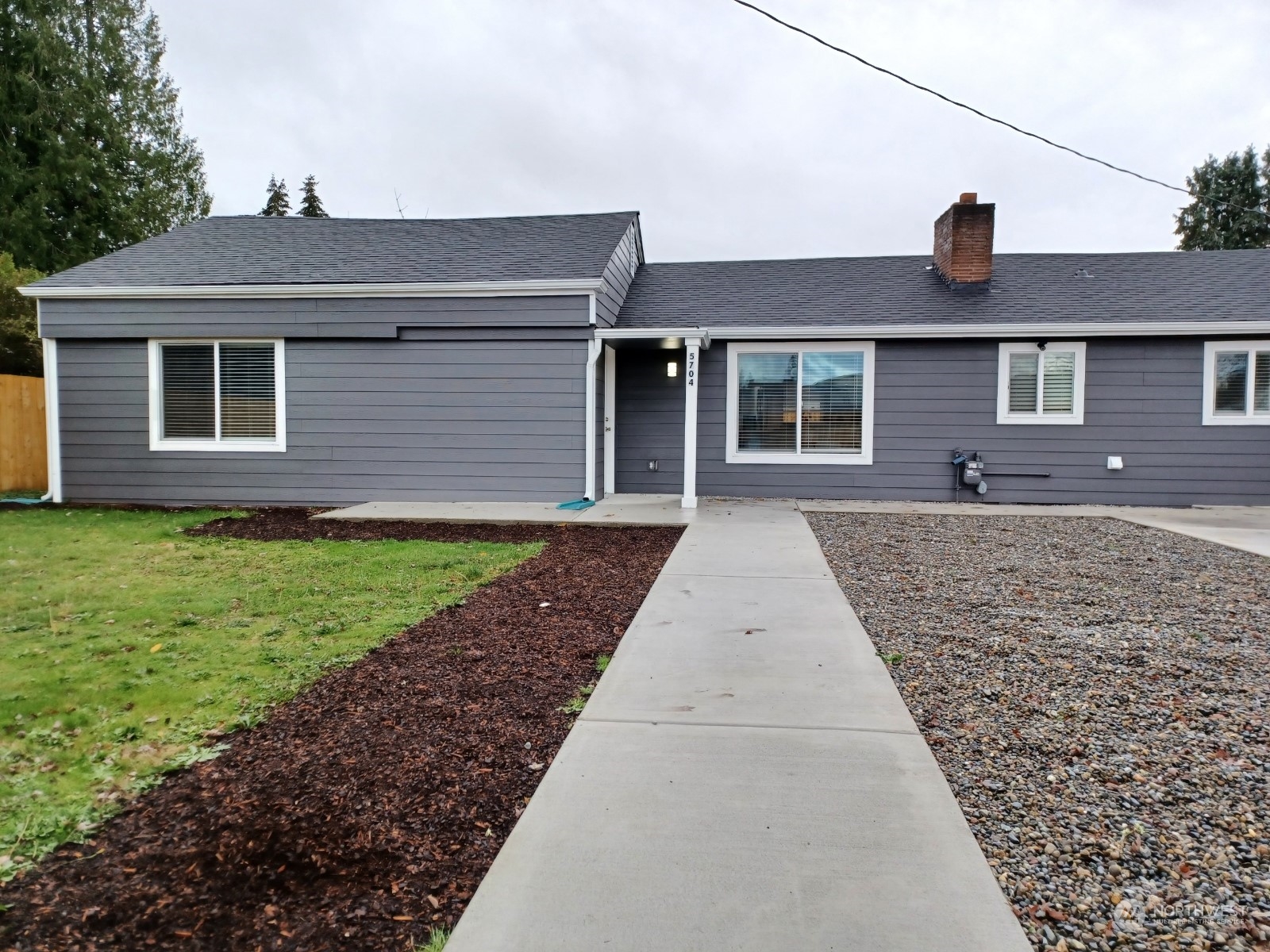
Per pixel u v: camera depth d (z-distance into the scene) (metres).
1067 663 3.72
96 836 2.17
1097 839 2.15
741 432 10.86
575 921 1.77
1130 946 1.70
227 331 9.76
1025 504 10.28
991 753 2.73
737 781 2.48
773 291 11.65
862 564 6.19
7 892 1.90
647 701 3.20
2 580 5.60
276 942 1.72
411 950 1.69
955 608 4.80
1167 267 11.54
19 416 11.77
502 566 6.09
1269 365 9.84
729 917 1.78
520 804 2.36
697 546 6.91
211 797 2.39
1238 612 4.68
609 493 10.85
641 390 11.04
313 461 9.91
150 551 6.84
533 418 9.54
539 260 10.11
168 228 24.42
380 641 4.04
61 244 21.23
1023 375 10.26
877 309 10.71
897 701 3.21
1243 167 32.06
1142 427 10.06
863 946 1.67
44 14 21.06
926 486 10.48
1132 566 6.10
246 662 3.69
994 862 2.04
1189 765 2.63
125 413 10.09
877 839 2.13
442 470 9.73
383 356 9.73
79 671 3.55
